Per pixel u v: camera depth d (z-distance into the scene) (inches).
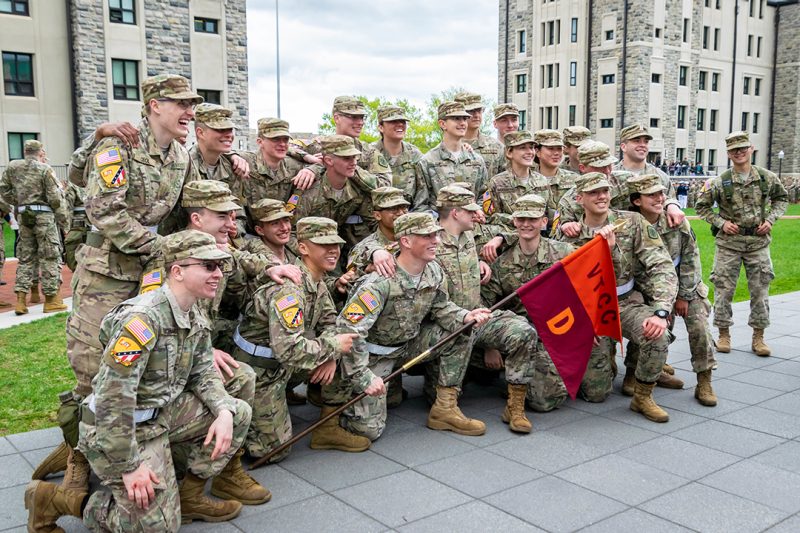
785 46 2080.5
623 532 160.4
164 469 150.4
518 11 1936.5
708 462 199.9
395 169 292.0
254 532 161.6
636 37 1706.4
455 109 287.1
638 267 249.1
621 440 217.3
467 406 251.8
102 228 169.6
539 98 1888.5
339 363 207.9
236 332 200.7
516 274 254.4
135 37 952.9
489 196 292.5
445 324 224.8
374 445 213.6
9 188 405.7
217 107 213.8
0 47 896.3
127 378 138.9
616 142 1759.4
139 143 179.9
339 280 236.1
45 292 414.0
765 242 319.9
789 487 183.9
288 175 240.8
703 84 1931.6
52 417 238.2
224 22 1006.4
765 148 2129.7
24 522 165.2
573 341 223.5
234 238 216.8
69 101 943.7
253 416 196.5
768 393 264.5
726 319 327.3
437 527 162.7
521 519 166.4
